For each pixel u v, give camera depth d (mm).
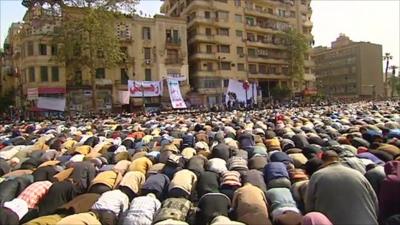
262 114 25797
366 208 4590
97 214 5430
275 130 13977
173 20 54094
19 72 50156
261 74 64500
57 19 37125
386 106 31578
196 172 7547
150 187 6684
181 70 54000
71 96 45781
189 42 59969
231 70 60969
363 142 10047
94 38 36344
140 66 51156
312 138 11125
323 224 4152
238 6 62844
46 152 10422
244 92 40375
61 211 5543
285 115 22531
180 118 23984
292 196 5844
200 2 58188
